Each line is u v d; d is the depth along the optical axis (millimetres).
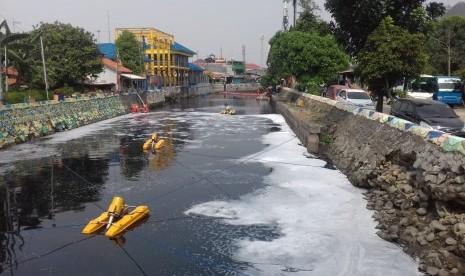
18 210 13000
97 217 12148
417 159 11133
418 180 10758
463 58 42500
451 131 15609
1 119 23672
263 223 11531
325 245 10000
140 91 52938
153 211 12656
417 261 8648
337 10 18188
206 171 17500
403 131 13312
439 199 9359
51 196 14383
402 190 11414
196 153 21547
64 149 23078
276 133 28844
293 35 37188
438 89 30609
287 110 34875
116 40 61469
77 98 34500
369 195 13188
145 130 31219
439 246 8516
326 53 36000
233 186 15180
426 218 9828
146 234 10922
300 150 22172
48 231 11250
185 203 13367
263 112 46531
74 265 9305
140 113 46000
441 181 9375
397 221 10570
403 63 17844
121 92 47281
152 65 73062
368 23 18406
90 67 40656
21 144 24734
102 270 9055
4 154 21656
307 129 22375
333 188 14547
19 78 34594
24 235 11008
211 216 12156
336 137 20984
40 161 19906
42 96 32656
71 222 11922
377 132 15438
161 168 18203
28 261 9531
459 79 31141
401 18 18438
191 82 92375
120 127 33125
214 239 10547
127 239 10625
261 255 9617
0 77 25594
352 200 13109
